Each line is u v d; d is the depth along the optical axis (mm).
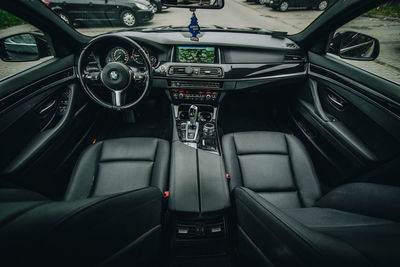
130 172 1620
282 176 1658
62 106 1952
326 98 2072
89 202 668
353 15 1688
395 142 1403
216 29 2350
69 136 1940
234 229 1269
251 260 857
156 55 2230
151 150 1770
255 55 2207
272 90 2566
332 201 1329
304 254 575
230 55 2193
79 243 572
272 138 1905
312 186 1582
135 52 2148
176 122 2086
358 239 670
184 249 1354
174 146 1818
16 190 1200
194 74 2201
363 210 1114
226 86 2248
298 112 2510
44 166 1621
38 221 560
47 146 1644
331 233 764
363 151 1598
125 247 725
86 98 2287
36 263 474
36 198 1273
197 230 1369
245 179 1655
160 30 2271
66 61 2033
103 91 2312
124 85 1726
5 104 1412
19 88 1530
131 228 791
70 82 2053
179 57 2223
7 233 503
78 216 599
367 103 1611
